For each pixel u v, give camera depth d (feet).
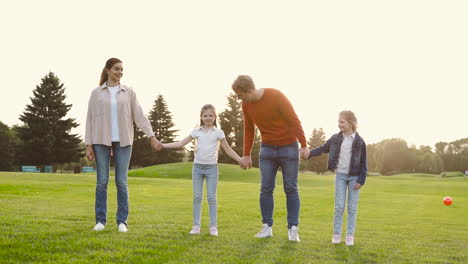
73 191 39.27
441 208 36.73
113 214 22.31
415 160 274.36
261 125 16.28
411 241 17.17
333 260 12.21
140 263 10.89
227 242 14.32
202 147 16.58
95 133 15.94
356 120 16.02
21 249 11.72
